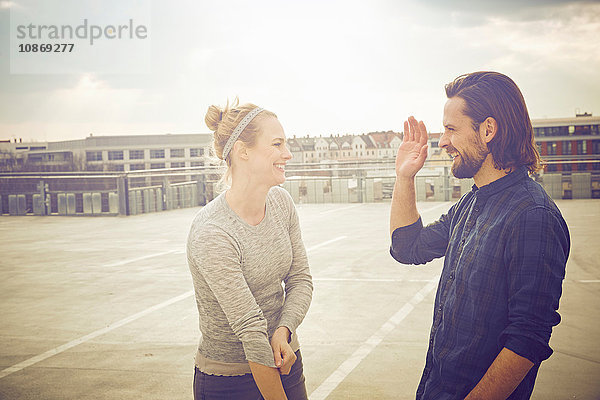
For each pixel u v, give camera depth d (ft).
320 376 11.62
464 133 4.81
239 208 5.93
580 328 13.87
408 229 6.00
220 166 6.15
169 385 11.46
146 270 23.70
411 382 11.17
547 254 4.33
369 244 28.55
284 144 6.01
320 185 56.03
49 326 15.81
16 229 40.27
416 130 6.04
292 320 6.02
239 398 6.10
